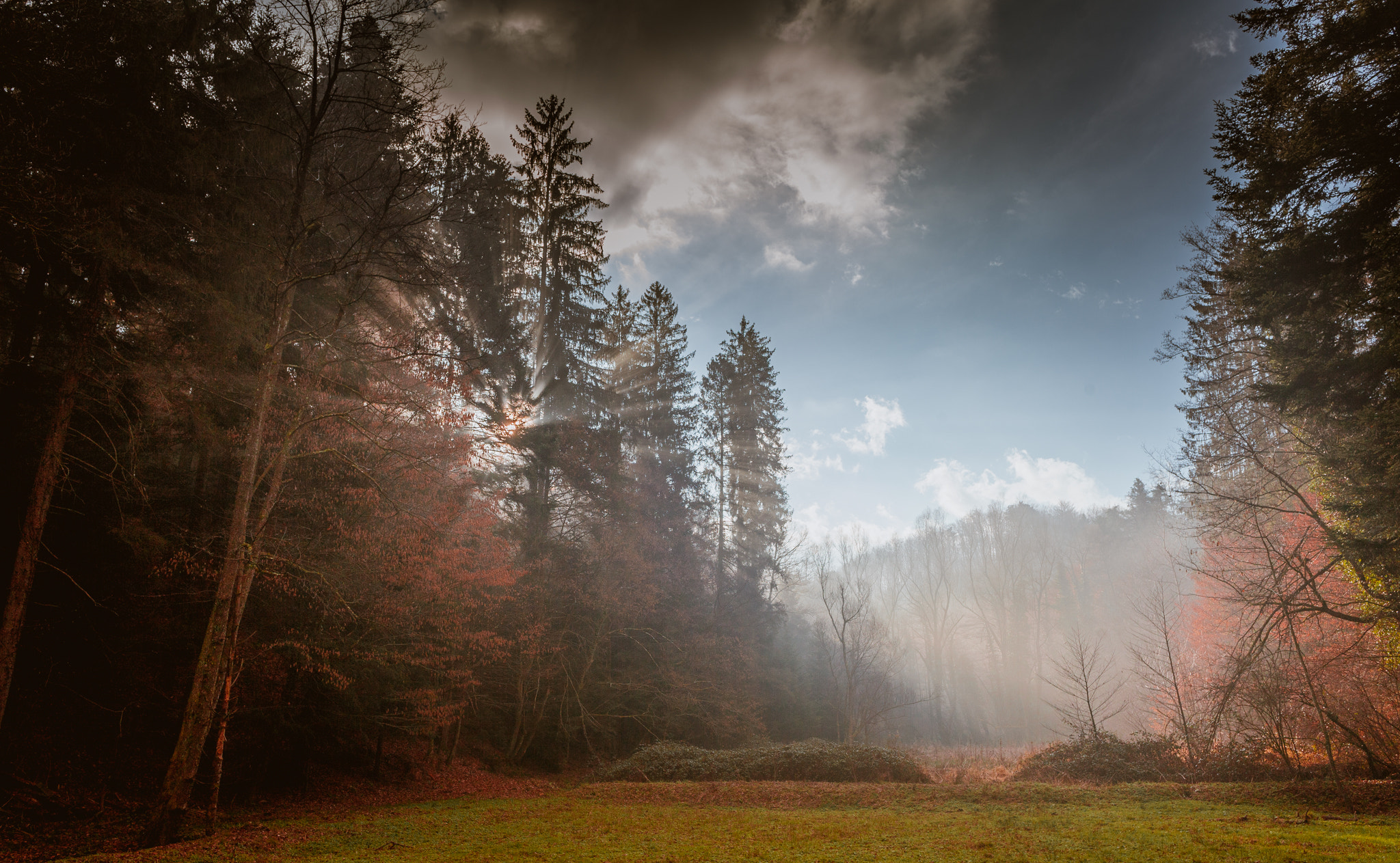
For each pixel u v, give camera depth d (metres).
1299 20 14.04
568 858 11.30
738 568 37.09
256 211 14.73
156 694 16.94
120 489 14.77
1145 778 20.53
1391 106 13.10
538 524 26.64
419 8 15.25
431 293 18.11
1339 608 19.56
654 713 30.06
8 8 10.53
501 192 24.97
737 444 39.34
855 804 18.56
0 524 13.79
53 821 13.29
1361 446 14.11
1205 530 22.17
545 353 29.97
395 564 17.94
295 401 16.97
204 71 14.19
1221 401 22.12
